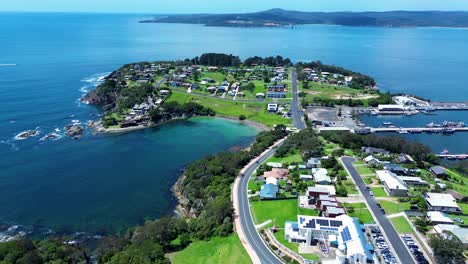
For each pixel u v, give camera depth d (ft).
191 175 558.56
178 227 422.00
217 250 371.76
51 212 487.20
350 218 388.16
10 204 504.02
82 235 438.40
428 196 454.40
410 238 373.61
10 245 369.30
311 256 347.56
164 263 346.74
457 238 351.46
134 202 515.91
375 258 334.44
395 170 535.60
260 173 544.21
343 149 629.10
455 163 648.79
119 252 366.84
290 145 653.30
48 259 363.15
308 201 453.17
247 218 425.28
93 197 526.57
